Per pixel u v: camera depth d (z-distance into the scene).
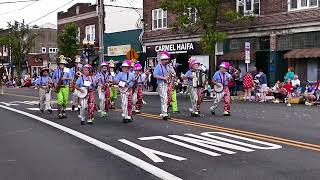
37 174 7.88
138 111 17.83
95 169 8.20
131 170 8.09
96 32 50.34
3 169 8.30
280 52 29.78
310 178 7.22
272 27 29.95
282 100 23.59
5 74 68.88
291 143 10.29
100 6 34.28
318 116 16.19
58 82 16.75
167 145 10.44
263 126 13.38
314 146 9.87
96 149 10.20
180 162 8.63
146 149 9.97
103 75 17.14
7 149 10.34
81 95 14.69
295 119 15.27
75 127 13.98
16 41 63.44
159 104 22.97
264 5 30.52
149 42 41.66
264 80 25.06
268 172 7.66
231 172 7.73
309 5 27.97
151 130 12.90
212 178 7.36
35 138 11.94
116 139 11.45
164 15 40.00
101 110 17.11
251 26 31.30
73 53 48.53
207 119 15.44
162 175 7.61
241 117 16.05
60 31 57.00
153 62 41.44
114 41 46.75
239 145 10.23
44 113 18.95
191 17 31.36
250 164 8.31
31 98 29.72
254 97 25.52
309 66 28.16
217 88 16.69
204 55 34.44
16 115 18.20
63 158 9.23
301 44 28.36
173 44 38.72
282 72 29.77
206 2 29.09
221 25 33.53
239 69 31.95
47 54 69.94
